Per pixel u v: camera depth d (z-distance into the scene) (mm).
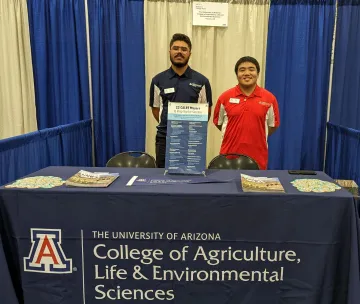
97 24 3465
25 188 1489
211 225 1469
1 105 3664
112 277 1526
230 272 1510
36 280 1537
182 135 1764
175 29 3547
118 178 1684
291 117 3604
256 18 3488
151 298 1546
